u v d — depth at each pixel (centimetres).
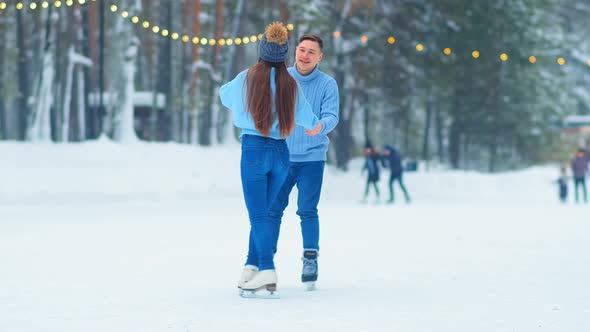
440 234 1697
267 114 841
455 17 5453
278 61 847
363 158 5734
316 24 4628
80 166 3091
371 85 5191
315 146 920
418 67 5525
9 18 4431
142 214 2286
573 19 9044
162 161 3381
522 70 6234
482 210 2670
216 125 4438
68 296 870
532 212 2553
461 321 719
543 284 968
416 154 6594
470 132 6331
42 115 3534
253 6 4781
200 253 1309
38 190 2772
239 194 3319
